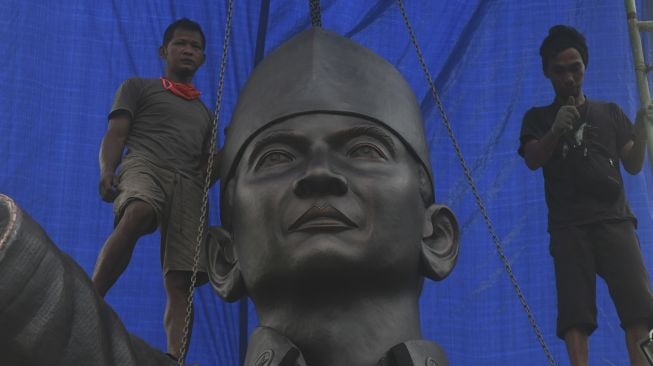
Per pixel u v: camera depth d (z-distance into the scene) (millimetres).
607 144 10789
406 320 6770
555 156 10750
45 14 11523
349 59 7285
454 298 11352
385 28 12281
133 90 10445
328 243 6617
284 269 6664
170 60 10688
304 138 6934
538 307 11258
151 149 10234
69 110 11406
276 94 7105
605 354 10984
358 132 6977
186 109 10469
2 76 11234
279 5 12180
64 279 5406
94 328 5477
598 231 10531
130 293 11188
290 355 6562
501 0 12203
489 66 12070
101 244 11164
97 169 11312
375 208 6770
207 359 11094
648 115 11102
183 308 10000
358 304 6691
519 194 11602
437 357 6582
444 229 7234
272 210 6773
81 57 11586
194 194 10242
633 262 10445
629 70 11719
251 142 7059
